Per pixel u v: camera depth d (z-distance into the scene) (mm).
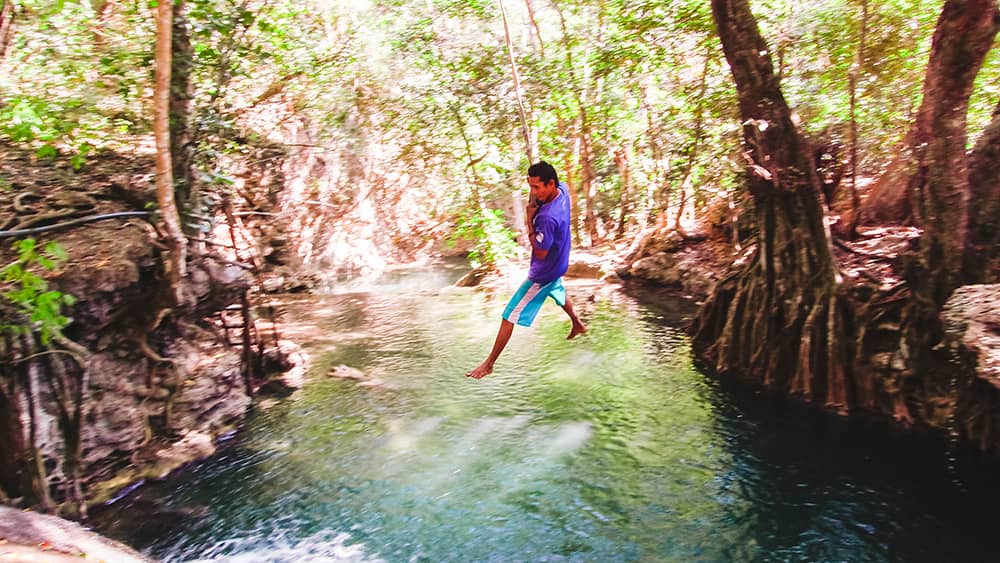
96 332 7152
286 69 14156
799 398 9195
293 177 20031
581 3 18828
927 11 11266
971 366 7047
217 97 9195
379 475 7406
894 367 8406
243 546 6109
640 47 15133
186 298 8109
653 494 6898
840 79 12375
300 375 10742
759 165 9555
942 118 7719
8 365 5898
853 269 9914
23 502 5879
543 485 7117
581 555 5906
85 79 9156
